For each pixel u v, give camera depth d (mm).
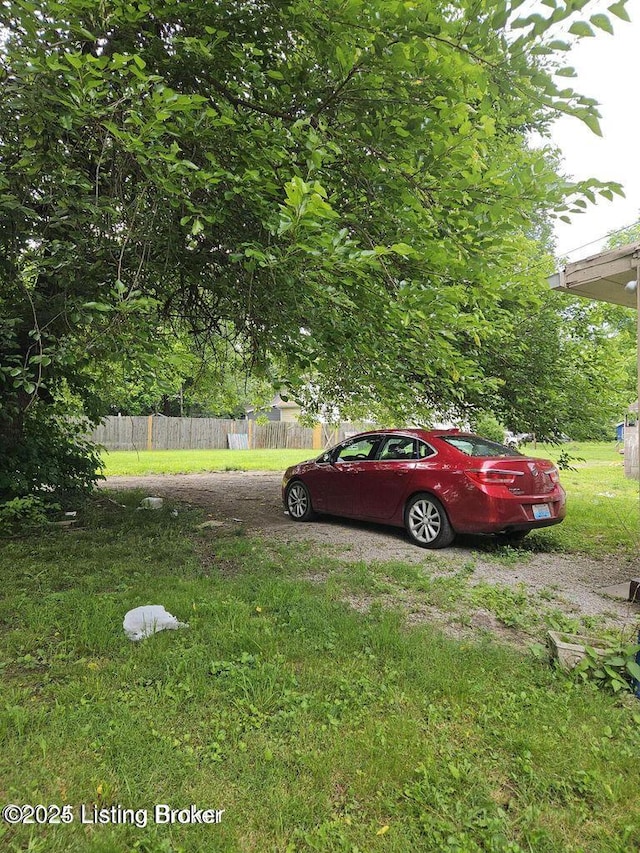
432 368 6086
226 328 8336
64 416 9781
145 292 5820
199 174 3686
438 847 1960
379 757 2408
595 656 3246
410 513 6660
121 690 2920
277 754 2434
